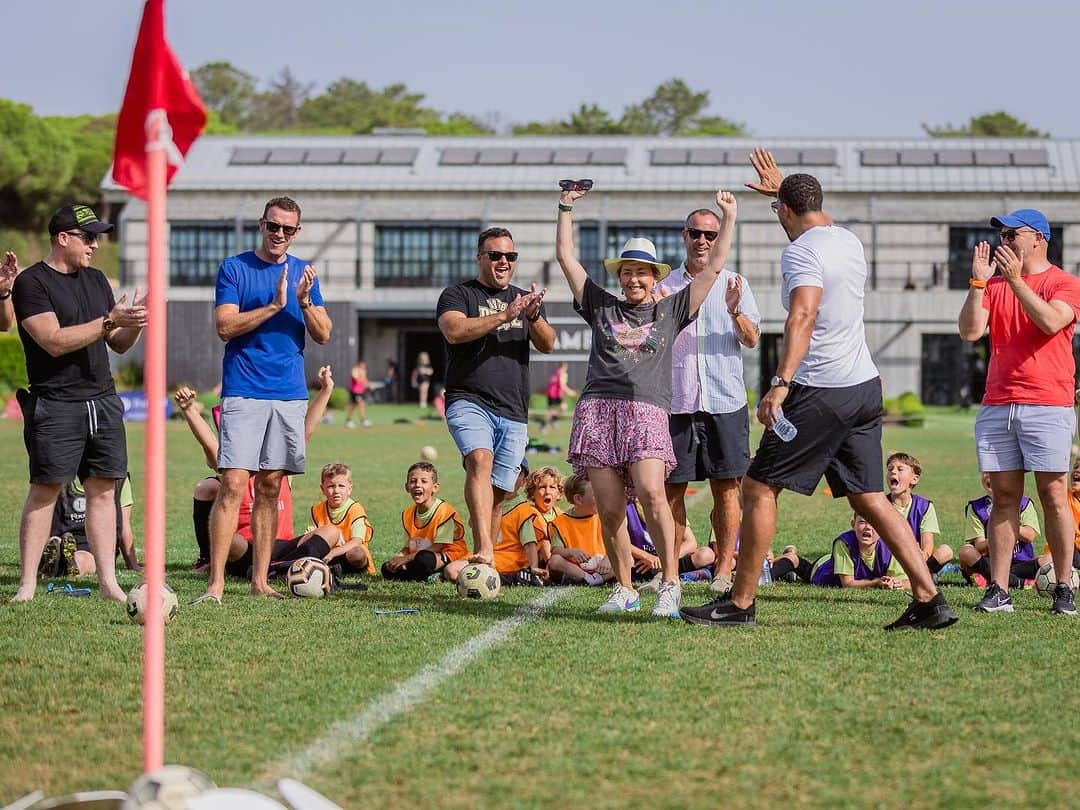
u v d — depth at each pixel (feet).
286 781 12.38
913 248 181.06
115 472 27.37
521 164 180.96
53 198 309.83
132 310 26.16
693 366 30.07
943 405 176.55
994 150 179.83
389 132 191.62
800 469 23.52
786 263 23.45
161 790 12.10
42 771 14.97
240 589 29.40
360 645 22.26
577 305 26.35
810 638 23.04
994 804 13.89
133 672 20.02
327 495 32.58
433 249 181.78
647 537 32.24
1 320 27.07
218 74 456.86
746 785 14.48
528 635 23.31
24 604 26.45
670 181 176.14
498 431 29.09
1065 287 26.16
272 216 28.09
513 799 13.99
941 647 22.18
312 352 175.73
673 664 20.63
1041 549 37.47
